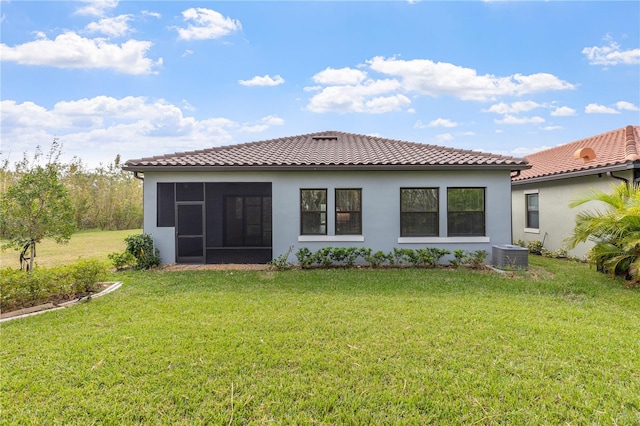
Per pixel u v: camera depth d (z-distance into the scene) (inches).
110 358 171.0
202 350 179.8
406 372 157.5
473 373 156.6
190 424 123.0
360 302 265.3
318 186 440.8
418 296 283.1
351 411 130.3
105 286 319.9
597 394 139.7
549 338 194.7
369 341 191.2
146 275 373.7
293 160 437.7
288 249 442.3
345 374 156.4
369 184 439.2
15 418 126.5
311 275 368.2
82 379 152.0
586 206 456.8
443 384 147.7
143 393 141.6
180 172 438.0
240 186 680.4
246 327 212.7
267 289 308.2
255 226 691.4
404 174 438.0
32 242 330.3
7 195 318.0
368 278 350.0
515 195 621.9
